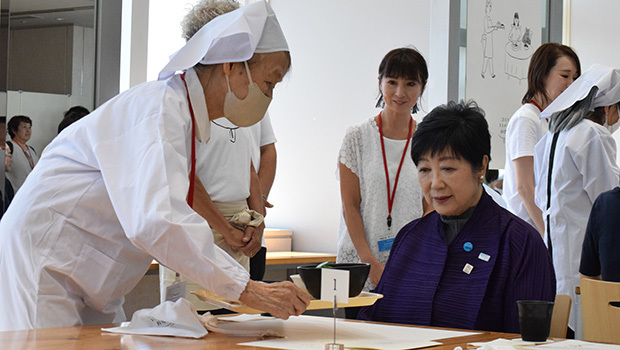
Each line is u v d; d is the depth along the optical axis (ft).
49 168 5.90
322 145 17.06
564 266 10.69
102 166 5.29
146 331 5.03
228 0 6.82
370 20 16.35
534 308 4.74
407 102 10.43
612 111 10.94
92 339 4.65
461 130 6.17
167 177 5.09
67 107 10.94
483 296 5.92
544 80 11.87
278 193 17.83
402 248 6.67
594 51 20.66
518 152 11.83
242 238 8.65
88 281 5.85
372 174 10.52
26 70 10.43
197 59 5.75
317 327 5.52
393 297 6.50
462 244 6.22
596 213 8.65
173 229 4.91
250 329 5.38
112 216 5.83
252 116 6.17
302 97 17.46
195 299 8.22
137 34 12.41
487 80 15.67
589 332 6.79
